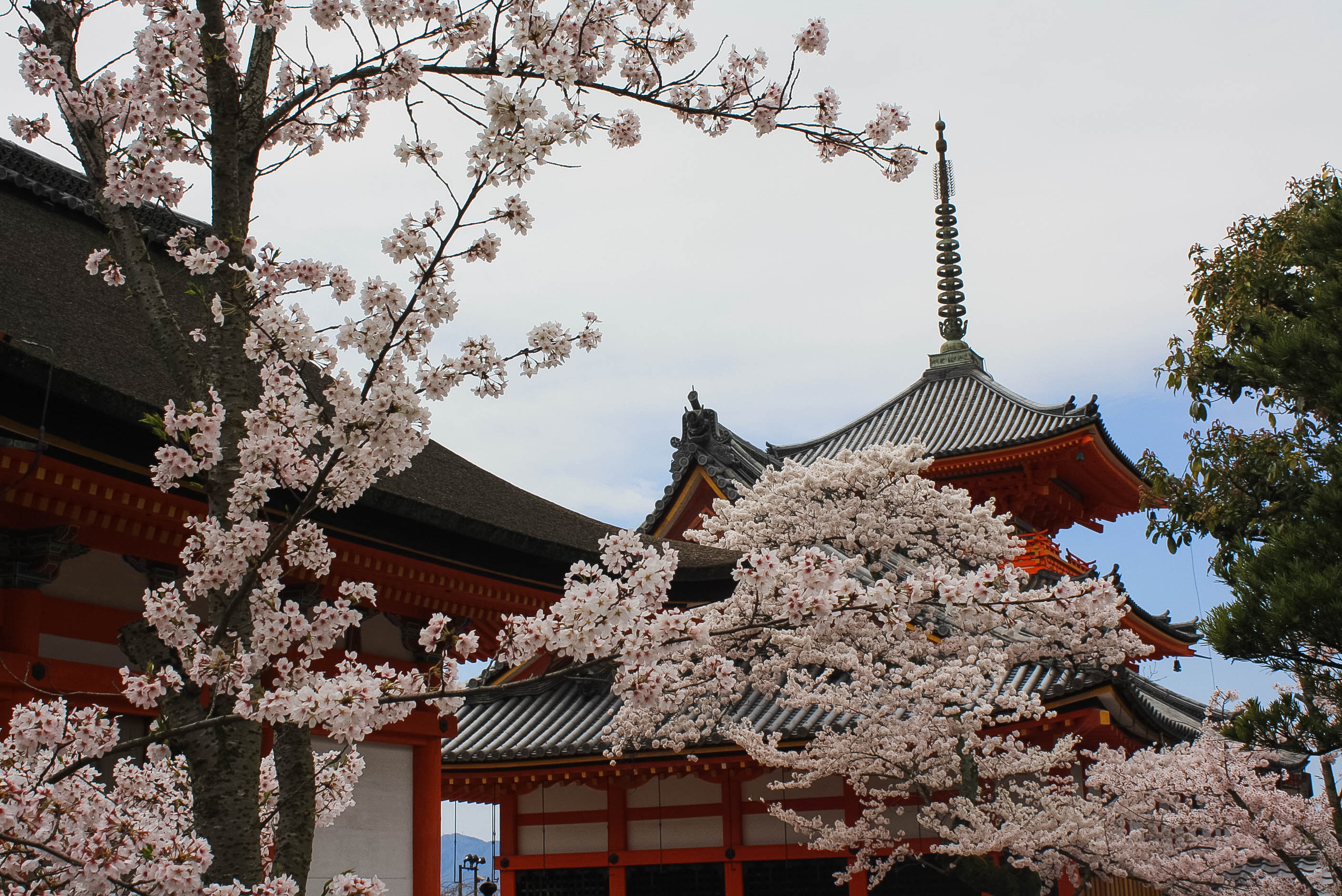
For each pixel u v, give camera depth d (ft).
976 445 90.63
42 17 20.22
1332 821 54.44
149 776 20.54
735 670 15.87
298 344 17.30
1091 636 48.73
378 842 35.55
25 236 32.37
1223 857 49.49
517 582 35.50
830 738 47.57
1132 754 63.21
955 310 114.01
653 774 56.49
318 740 34.01
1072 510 99.45
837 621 16.74
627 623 14.47
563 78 16.98
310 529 18.90
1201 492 42.29
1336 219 36.73
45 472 23.61
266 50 19.62
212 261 17.81
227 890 14.71
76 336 27.50
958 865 47.52
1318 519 34.01
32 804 14.28
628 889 58.75
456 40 19.13
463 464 41.01
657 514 76.69
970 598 14.74
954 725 46.26
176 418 16.65
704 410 76.64
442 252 16.28
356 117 21.48
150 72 17.71
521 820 61.67
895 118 20.80
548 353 18.17
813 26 20.70
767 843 56.44
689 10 21.94
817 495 53.52
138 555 28.04
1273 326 36.29
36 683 25.12
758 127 20.89
